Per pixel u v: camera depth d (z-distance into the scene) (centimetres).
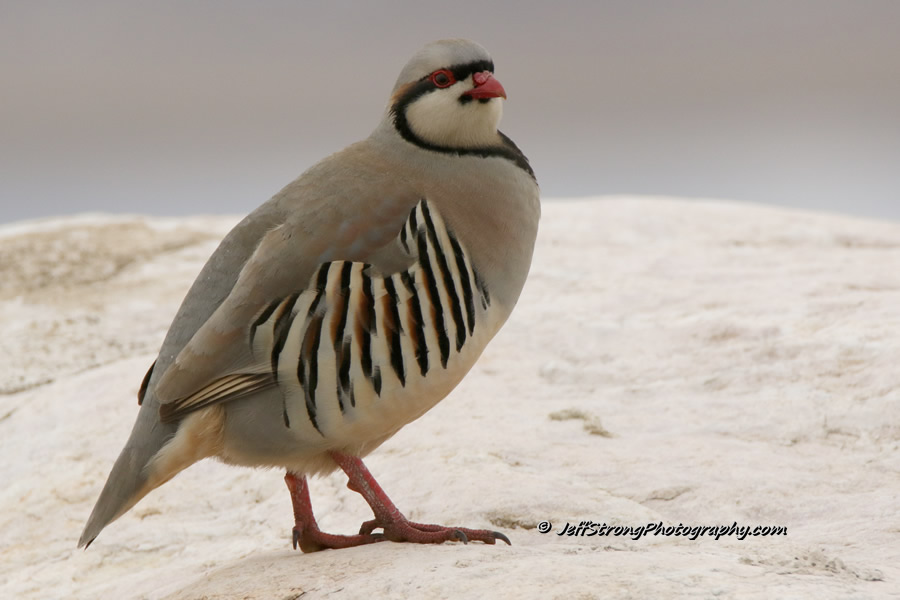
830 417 1099
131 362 1398
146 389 927
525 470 1023
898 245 1756
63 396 1321
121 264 1823
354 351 860
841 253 1689
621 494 974
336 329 857
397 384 877
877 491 945
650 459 1038
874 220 1972
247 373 859
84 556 1012
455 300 906
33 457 1201
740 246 1759
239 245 908
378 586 721
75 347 1496
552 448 1071
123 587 921
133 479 873
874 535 841
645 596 634
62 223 2067
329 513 1009
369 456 1089
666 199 2145
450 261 909
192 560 965
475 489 972
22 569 1008
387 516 895
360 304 862
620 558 713
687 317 1391
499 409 1188
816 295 1424
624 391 1223
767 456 1034
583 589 652
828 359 1205
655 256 1709
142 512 1070
